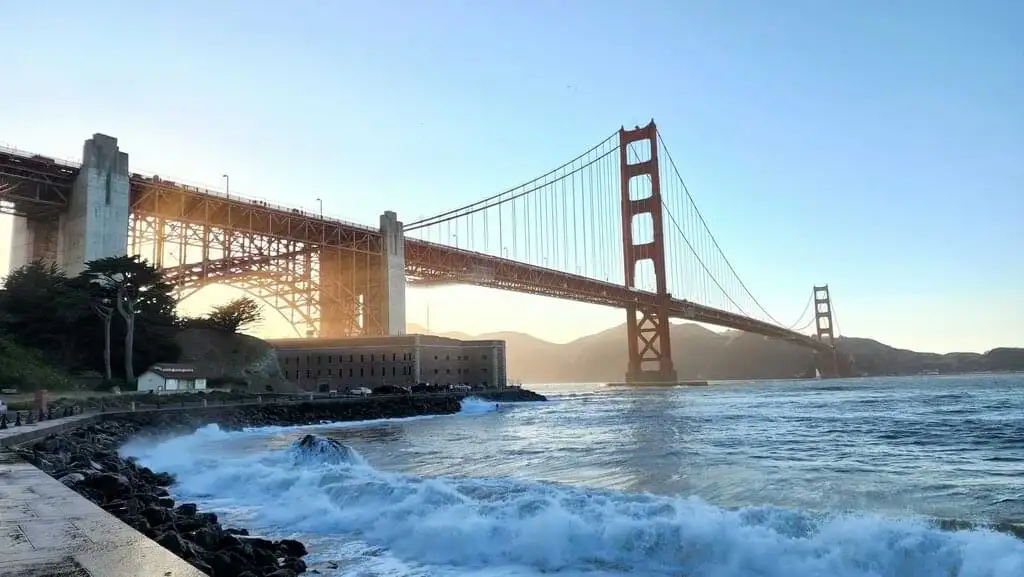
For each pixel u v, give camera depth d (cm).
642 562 1160
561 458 2869
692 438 3797
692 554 1159
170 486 2097
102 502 1342
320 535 1412
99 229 6619
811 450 3059
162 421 4544
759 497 1761
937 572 1050
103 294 6241
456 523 1337
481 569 1150
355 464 2394
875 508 1588
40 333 6125
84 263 6366
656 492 1850
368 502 1611
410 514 1458
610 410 7869
